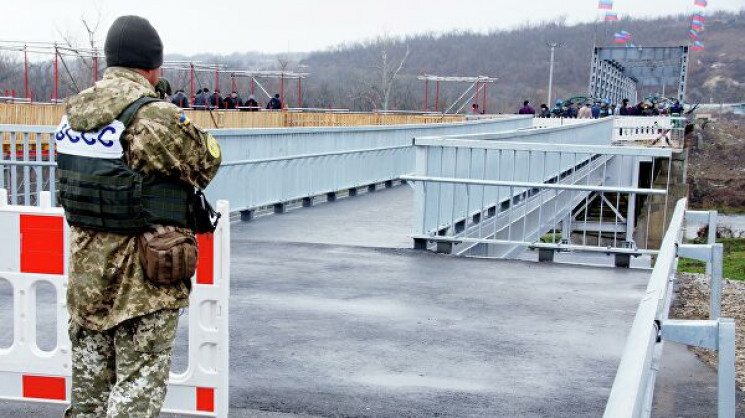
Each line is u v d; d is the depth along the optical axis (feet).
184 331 23.75
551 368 21.09
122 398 12.04
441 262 35.88
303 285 30.45
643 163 122.93
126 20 12.26
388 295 29.12
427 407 17.95
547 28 598.34
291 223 47.96
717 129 429.38
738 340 24.34
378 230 45.60
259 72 122.31
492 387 19.45
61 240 16.20
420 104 313.53
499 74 563.48
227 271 15.80
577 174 61.67
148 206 11.99
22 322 16.52
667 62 262.06
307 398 18.34
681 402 18.22
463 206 41.98
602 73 225.76
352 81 358.64
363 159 67.56
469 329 24.72
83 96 12.17
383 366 20.86
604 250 36.24
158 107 11.92
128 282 12.10
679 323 11.41
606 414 7.16
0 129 41.83
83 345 12.78
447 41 556.51
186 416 16.39
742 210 316.40
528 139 52.80
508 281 32.14
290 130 58.54
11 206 16.30
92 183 11.98
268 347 22.31
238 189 47.32
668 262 13.61
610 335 24.47
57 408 17.70
